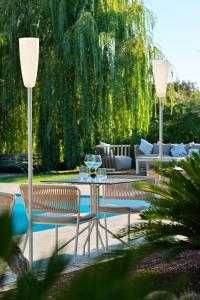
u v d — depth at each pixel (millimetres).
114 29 17125
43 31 17250
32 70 5629
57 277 688
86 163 6691
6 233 527
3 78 17344
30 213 5605
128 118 17422
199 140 22047
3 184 14609
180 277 751
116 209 6512
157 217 4883
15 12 17203
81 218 5957
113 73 16891
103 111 17047
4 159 18406
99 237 6535
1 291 689
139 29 17297
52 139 17484
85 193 12789
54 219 5898
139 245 4598
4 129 17703
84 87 16828
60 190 5844
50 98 16984
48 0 16906
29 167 5664
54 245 726
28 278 698
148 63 17297
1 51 17438
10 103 17312
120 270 584
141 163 19281
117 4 17406
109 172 18172
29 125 5688
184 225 4824
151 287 625
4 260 581
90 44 16688
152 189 5215
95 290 542
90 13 16828
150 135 22016
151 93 17453
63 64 16922
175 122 22156
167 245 4652
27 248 6559
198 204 4766
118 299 540
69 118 17141
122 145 20594
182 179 4984
